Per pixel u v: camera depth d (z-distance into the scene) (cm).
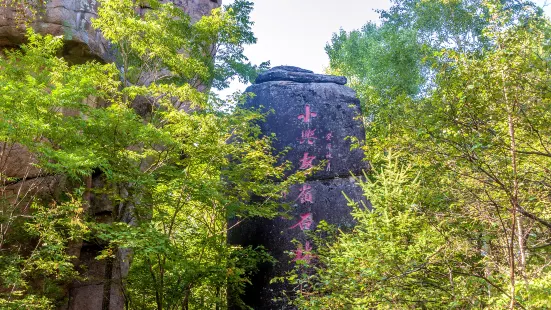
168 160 1041
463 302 564
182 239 1134
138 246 838
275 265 1098
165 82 1299
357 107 1237
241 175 1078
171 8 1138
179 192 1004
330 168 1166
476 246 601
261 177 1089
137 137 905
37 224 793
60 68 886
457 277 621
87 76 888
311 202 1131
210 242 1063
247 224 1159
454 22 1767
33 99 748
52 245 773
